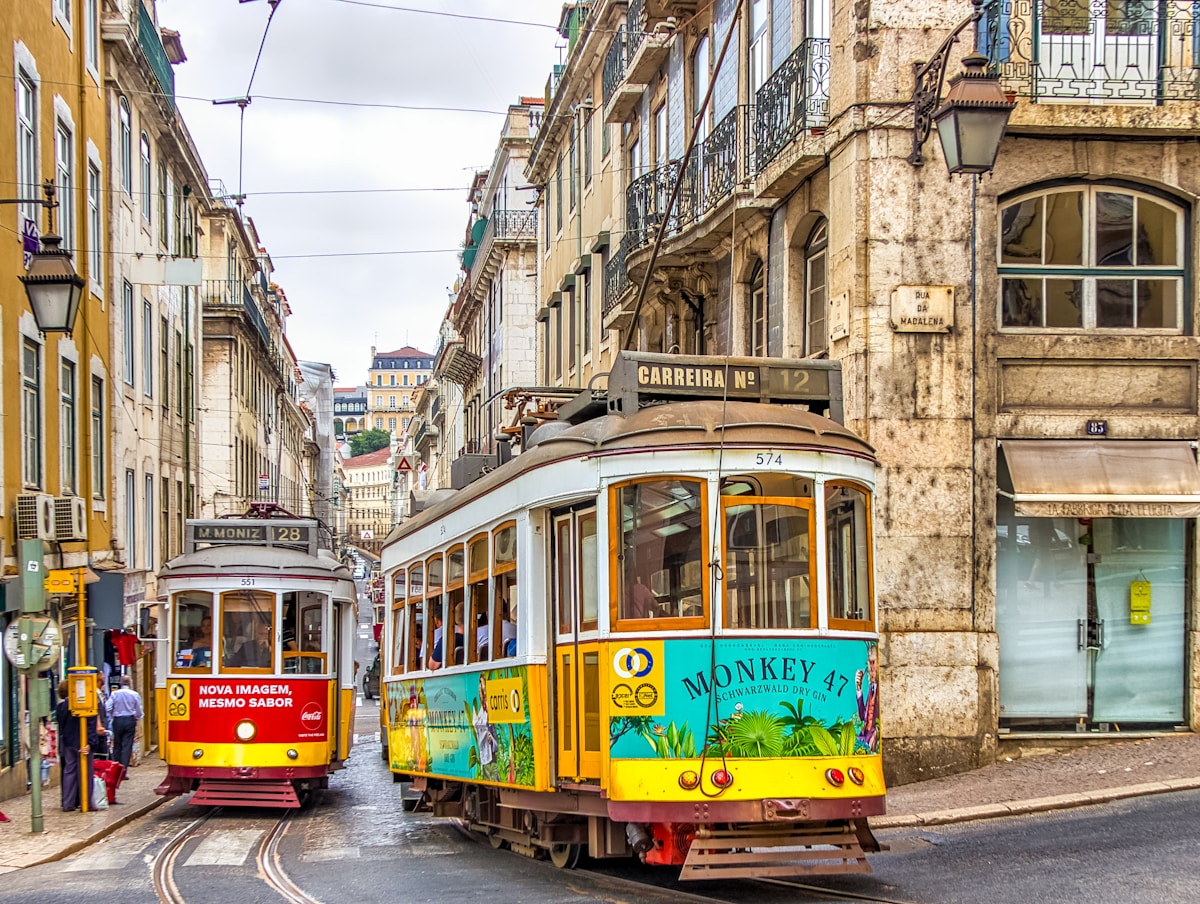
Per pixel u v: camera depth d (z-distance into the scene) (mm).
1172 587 15234
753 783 8906
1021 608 15102
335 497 121438
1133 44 15422
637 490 9422
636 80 25703
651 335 25453
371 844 13367
